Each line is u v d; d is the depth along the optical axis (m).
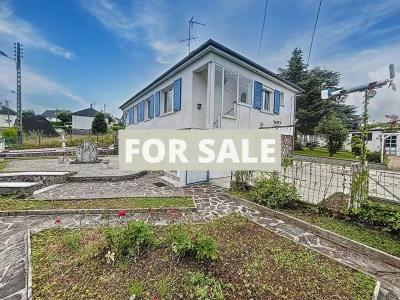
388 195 5.77
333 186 7.03
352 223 4.46
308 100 25.28
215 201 6.29
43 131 34.53
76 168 10.81
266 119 11.41
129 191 7.30
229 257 3.17
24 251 3.53
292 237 4.08
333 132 17.50
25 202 5.89
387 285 2.83
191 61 8.95
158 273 2.65
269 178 6.09
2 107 47.84
